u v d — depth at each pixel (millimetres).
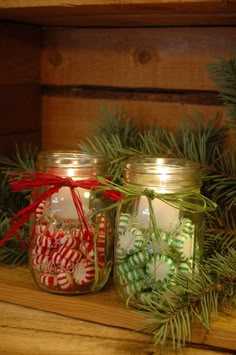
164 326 667
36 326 786
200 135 906
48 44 1072
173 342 672
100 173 798
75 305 763
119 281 751
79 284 773
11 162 996
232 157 870
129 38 997
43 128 1101
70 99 1067
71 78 1061
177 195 715
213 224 873
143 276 724
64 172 785
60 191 785
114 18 894
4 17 938
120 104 1021
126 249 731
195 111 959
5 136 1017
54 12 857
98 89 1039
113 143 937
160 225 721
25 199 1030
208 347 700
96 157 830
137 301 732
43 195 779
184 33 949
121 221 747
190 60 951
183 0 715
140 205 733
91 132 1052
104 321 747
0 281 822
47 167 794
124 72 1010
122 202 713
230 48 919
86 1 771
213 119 938
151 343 719
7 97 1013
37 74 1077
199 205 739
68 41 1053
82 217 766
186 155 892
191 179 736
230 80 879
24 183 800
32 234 808
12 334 797
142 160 792
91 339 751
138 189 732
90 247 772
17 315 798
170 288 708
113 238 830
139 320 726
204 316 682
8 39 998
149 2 733
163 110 986
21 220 806
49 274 778
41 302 784
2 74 996
